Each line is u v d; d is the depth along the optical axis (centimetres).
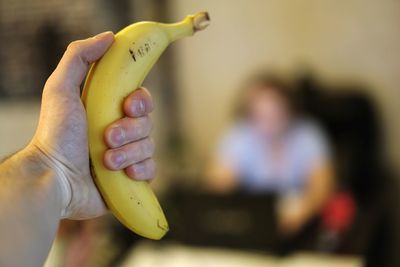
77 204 76
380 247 210
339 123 271
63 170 73
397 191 281
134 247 175
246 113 258
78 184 75
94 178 75
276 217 167
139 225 76
